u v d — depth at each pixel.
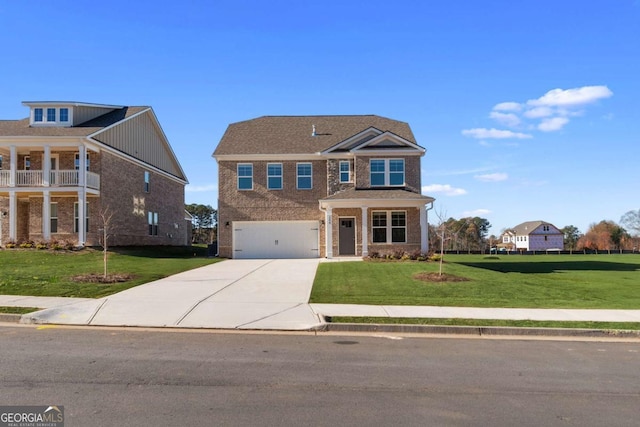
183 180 43.38
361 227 27.11
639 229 82.31
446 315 11.65
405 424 5.19
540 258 35.62
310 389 6.33
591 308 12.95
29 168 29.80
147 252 29.11
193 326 10.50
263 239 29.14
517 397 6.18
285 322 10.90
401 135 29.59
